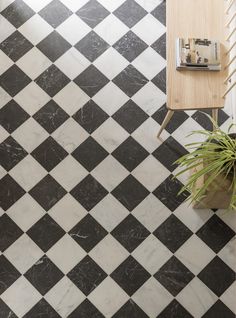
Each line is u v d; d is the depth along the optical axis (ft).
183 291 13.20
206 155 10.74
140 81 14.84
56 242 13.62
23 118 14.60
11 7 15.58
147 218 13.73
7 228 13.74
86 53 15.11
